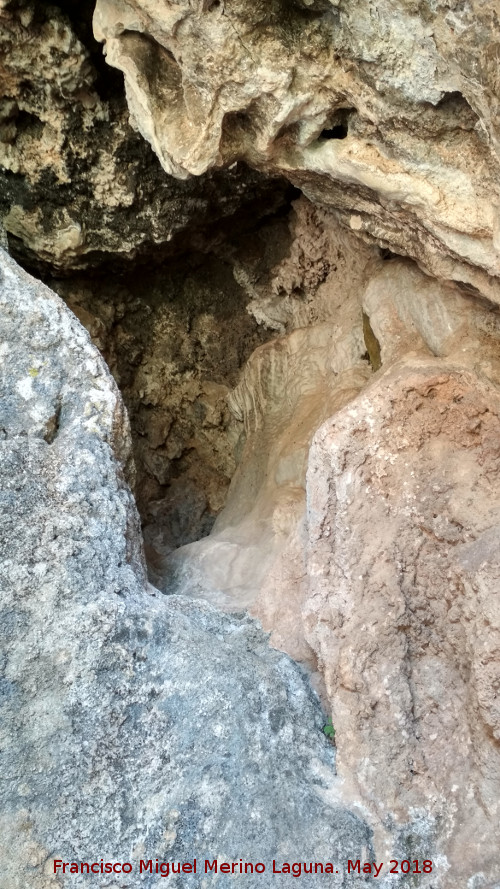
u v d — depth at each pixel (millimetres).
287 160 2430
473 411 2238
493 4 1476
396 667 2109
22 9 2607
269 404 3768
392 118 2000
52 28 2715
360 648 2125
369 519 2236
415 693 2121
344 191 2447
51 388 2291
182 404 4414
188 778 1970
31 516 2096
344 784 2057
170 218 3504
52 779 1894
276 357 3764
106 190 3305
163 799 1932
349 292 3611
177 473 4445
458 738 2049
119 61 2285
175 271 4176
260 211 3830
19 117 3086
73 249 3520
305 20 1966
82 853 1846
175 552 3219
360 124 2146
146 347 4316
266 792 1997
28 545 2057
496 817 1921
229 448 4348
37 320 2309
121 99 3035
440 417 2275
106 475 2262
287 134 2324
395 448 2268
